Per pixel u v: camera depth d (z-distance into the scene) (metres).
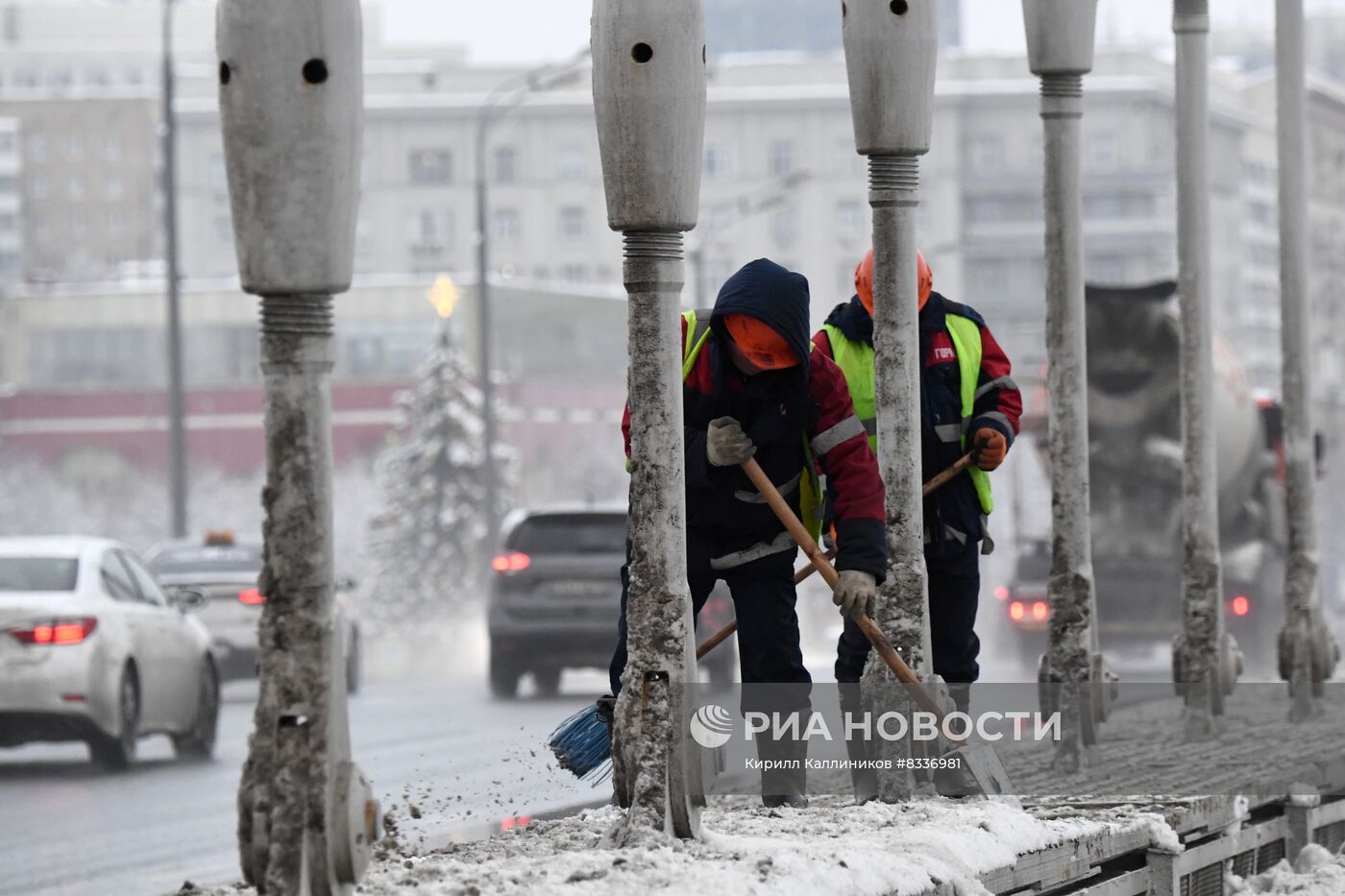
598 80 14.04
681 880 12.31
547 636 56.41
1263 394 63.81
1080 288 23.31
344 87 11.37
